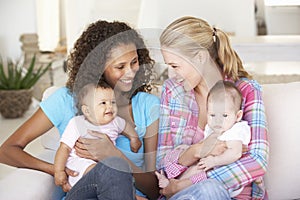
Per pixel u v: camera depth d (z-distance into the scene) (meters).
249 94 1.83
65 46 6.97
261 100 1.83
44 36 6.77
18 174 1.75
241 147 1.73
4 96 4.95
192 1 5.41
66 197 1.70
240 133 1.74
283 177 1.88
